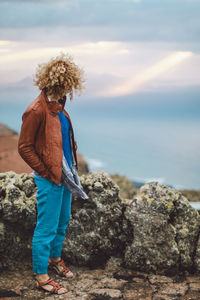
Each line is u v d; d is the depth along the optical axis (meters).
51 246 2.88
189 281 2.86
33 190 3.08
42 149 2.47
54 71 2.41
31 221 2.94
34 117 2.39
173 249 2.92
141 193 3.14
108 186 3.15
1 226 2.88
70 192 2.61
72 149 2.72
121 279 2.85
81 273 2.96
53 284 2.64
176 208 3.07
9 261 2.95
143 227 2.99
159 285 2.76
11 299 2.50
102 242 3.07
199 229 3.10
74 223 3.07
